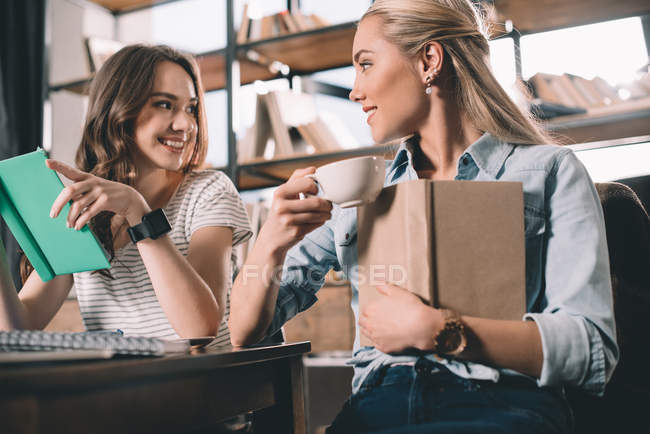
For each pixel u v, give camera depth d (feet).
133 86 4.39
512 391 2.47
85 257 3.08
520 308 2.48
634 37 7.13
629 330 3.29
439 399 2.46
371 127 3.12
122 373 1.68
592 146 7.04
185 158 4.73
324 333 7.61
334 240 3.41
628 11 7.13
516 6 6.94
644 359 3.24
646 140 6.87
